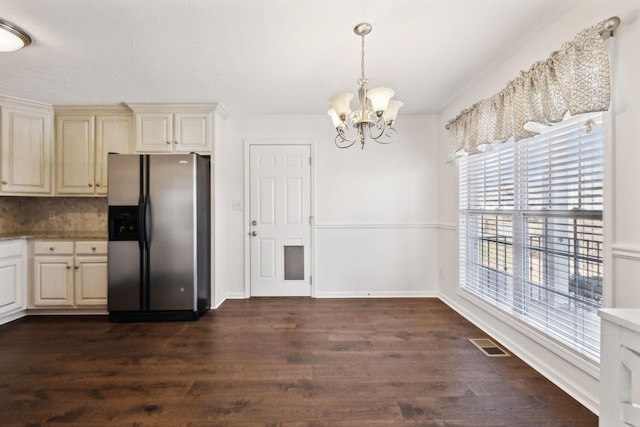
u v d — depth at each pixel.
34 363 2.20
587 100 1.54
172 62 2.38
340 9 1.77
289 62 2.40
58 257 3.14
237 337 2.64
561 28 1.84
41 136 3.21
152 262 3.00
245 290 3.78
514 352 2.33
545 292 2.07
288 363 2.19
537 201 2.13
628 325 1.01
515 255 2.35
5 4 1.67
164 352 2.37
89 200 3.56
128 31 1.95
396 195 3.80
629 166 1.46
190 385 1.92
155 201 2.99
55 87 2.82
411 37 2.06
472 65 2.46
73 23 1.86
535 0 1.70
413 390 1.87
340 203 3.80
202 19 1.84
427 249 3.81
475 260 2.97
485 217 2.79
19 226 3.48
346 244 3.81
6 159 3.02
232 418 1.63
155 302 3.00
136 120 3.25
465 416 1.64
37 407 1.71
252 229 3.79
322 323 2.94
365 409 1.70
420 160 3.79
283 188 3.79
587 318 1.74
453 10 1.78
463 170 3.18
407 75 2.64
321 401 1.76
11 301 3.00
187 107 3.26
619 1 1.48
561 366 1.90
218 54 2.26
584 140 1.74
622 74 1.48
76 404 1.74
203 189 3.22
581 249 1.78
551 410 1.68
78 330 2.81
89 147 3.30
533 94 1.92
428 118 3.77
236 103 3.32
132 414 1.66
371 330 2.78
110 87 2.83
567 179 1.88
